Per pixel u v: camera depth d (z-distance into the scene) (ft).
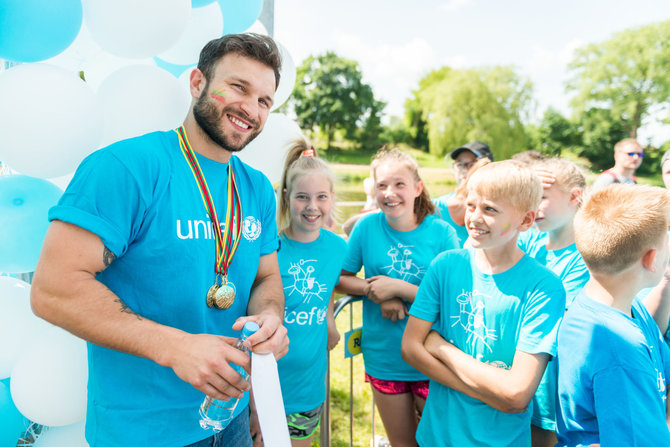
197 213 4.14
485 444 5.39
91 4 5.29
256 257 4.75
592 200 4.96
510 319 5.41
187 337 3.66
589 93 128.47
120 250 3.72
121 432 4.00
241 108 4.18
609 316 4.46
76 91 4.96
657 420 4.08
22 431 5.90
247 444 4.99
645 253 4.46
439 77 149.79
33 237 5.13
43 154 4.84
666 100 119.75
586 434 4.55
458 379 5.49
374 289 7.31
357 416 10.88
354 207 39.70
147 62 6.65
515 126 138.21
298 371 6.86
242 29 7.68
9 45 4.83
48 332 5.29
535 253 7.29
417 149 150.41
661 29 120.16
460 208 10.29
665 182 10.33
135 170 3.76
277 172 7.70
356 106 148.77
